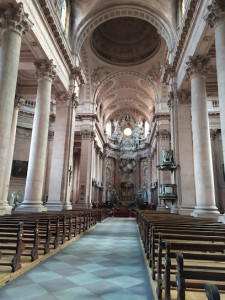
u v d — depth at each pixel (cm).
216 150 2562
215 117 2606
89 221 1302
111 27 2586
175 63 1576
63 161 1588
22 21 959
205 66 1226
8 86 879
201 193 1086
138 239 963
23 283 409
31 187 1178
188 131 1496
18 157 2762
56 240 674
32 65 1431
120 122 4562
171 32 1717
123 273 479
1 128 839
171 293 353
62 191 1559
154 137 3331
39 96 1284
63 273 470
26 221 599
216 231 496
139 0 1756
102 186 3816
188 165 1442
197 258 283
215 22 880
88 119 2814
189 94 1538
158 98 2795
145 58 2675
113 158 4494
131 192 4309
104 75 2816
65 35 1595
